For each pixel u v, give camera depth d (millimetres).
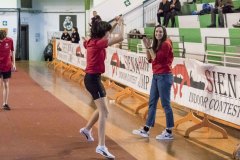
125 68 9617
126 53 9477
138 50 12773
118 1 18328
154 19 17422
